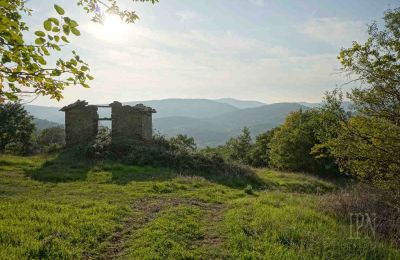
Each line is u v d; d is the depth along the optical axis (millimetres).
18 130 40531
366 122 10469
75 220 10148
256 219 11094
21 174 18688
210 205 14055
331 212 13172
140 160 23766
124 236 9633
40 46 4223
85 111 29453
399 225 11398
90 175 19141
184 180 18891
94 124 29656
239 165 26078
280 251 8438
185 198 14898
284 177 28797
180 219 11016
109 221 10547
